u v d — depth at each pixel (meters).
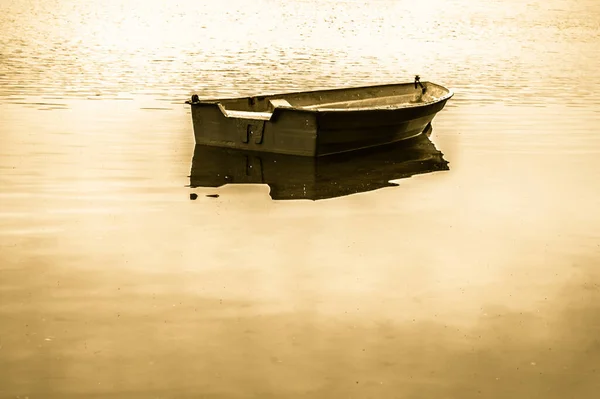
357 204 13.34
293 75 28.12
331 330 8.59
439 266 10.49
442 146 17.92
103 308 9.02
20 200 13.16
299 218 12.52
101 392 7.32
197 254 10.79
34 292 9.41
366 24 50.50
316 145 16.30
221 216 12.55
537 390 7.47
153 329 8.54
